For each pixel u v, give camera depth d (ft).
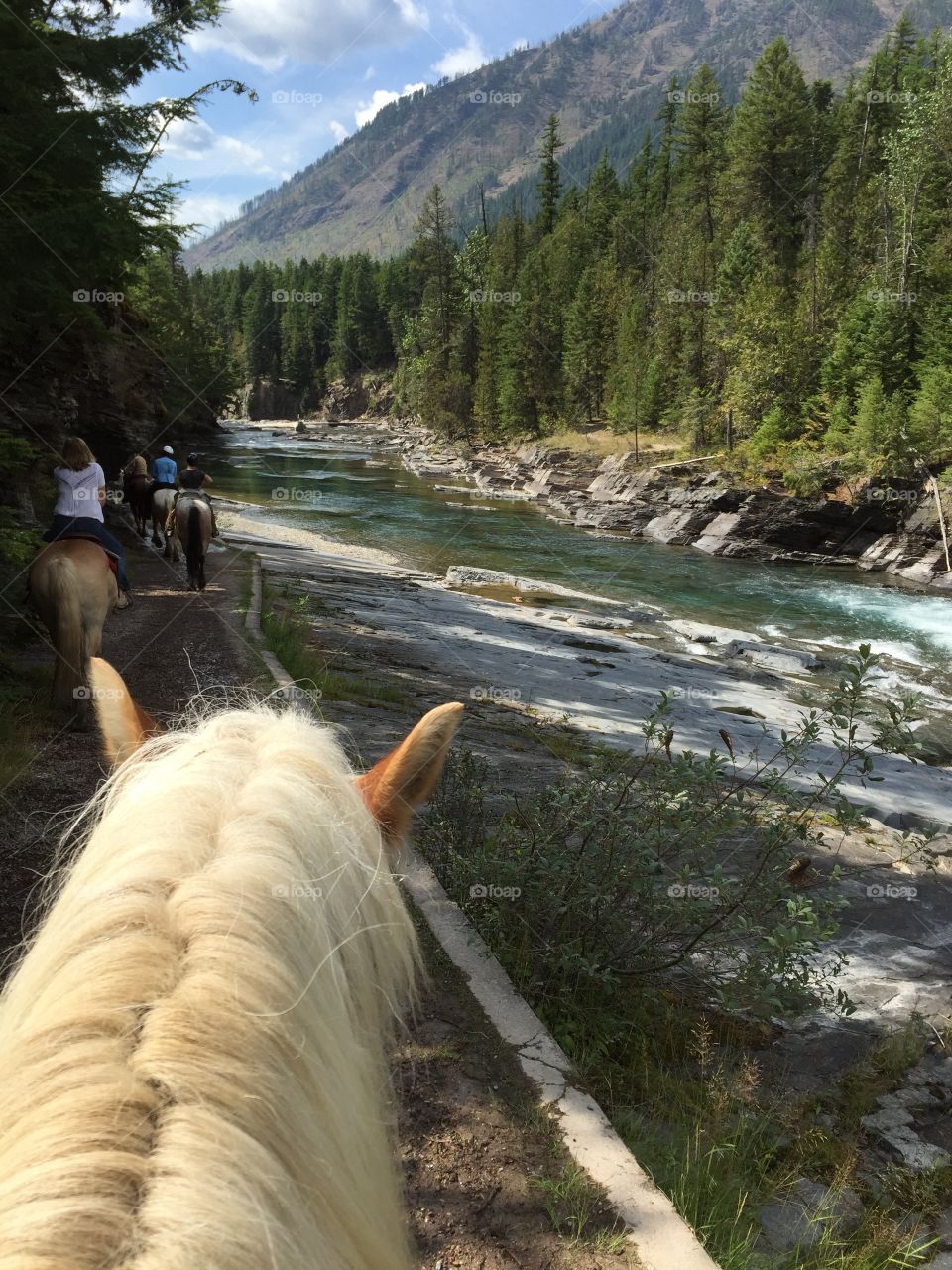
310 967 2.81
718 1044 13.78
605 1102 11.23
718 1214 9.27
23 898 13.65
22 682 25.16
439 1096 9.84
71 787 18.42
